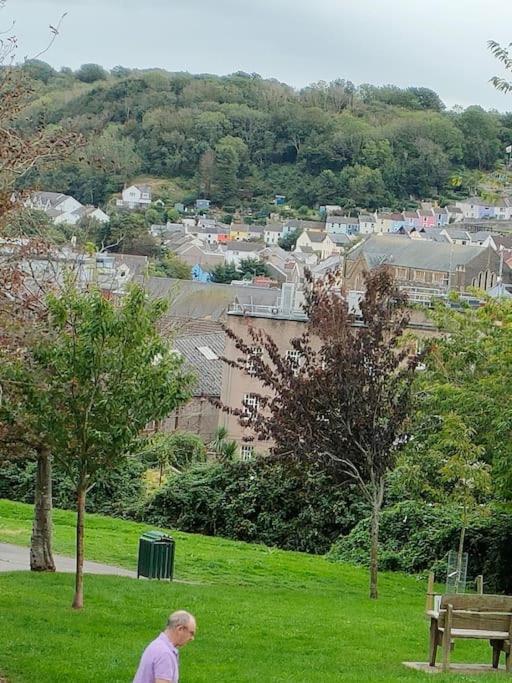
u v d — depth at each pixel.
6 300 19.42
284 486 42.25
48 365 21.38
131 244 175.88
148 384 21.78
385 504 40.25
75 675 16.48
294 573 33.06
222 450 45.31
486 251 161.50
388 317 28.97
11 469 46.97
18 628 20.02
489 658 20.11
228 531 43.16
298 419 28.70
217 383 66.50
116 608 22.95
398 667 18.27
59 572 27.52
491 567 35.97
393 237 173.25
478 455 31.52
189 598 25.02
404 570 37.47
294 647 20.27
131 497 46.16
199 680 16.66
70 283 22.94
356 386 28.44
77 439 22.00
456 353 35.16
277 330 63.81
